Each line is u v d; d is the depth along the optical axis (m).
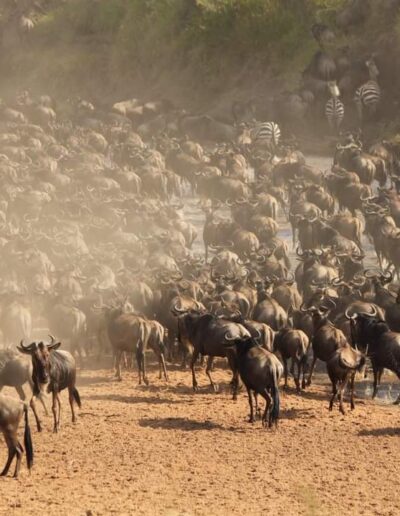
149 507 64.12
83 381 101.25
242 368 84.44
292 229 171.62
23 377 84.69
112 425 85.00
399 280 144.12
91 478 71.06
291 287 115.62
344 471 73.12
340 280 118.12
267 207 171.12
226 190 191.50
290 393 97.06
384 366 94.31
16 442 71.62
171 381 100.94
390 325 110.12
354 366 87.44
